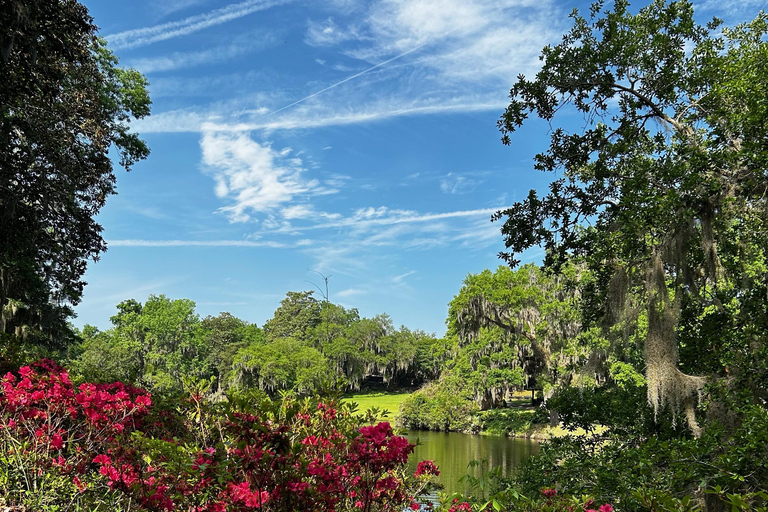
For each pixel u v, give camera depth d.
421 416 37.41
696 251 7.90
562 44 7.91
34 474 3.45
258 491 2.81
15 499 3.16
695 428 6.74
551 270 8.68
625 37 7.30
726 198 6.47
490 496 3.29
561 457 7.83
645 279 7.64
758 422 5.22
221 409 3.09
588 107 7.80
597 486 5.89
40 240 12.05
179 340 60.12
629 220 6.66
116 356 50.94
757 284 7.51
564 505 3.29
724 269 7.90
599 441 8.34
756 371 6.57
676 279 7.20
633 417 7.99
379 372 72.69
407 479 4.60
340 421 4.10
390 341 71.62
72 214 12.23
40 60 9.34
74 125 10.88
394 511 3.79
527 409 37.47
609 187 7.81
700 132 7.74
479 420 35.78
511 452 25.11
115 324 62.31
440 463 21.19
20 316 16.09
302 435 3.63
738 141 7.03
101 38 14.11
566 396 8.98
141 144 14.84
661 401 6.96
